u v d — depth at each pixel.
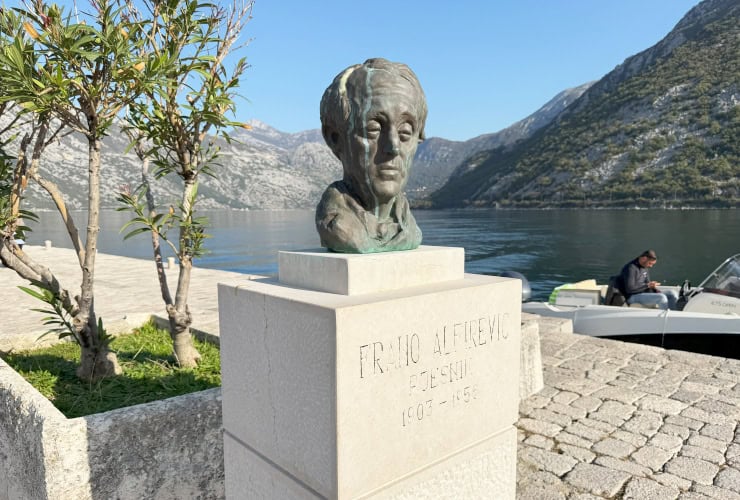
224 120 3.50
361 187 2.35
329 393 1.83
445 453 2.24
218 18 3.58
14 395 2.81
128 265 15.41
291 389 2.02
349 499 1.88
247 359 2.27
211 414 2.79
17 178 3.51
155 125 3.70
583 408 4.31
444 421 2.21
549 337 6.36
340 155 2.43
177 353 4.23
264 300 2.11
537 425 4.01
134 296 9.90
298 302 1.92
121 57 3.12
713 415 4.12
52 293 3.69
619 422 4.03
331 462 1.86
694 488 3.08
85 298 3.79
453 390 2.23
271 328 2.09
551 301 7.58
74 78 3.00
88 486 2.45
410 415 2.05
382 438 1.96
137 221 3.80
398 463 2.04
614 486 3.12
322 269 2.14
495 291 2.38
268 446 2.20
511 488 2.64
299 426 2.00
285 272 2.39
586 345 6.06
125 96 3.22
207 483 2.79
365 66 2.34
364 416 1.89
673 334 6.06
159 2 3.42
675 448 3.59
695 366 5.30
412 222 2.53
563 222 74.19
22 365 4.30
